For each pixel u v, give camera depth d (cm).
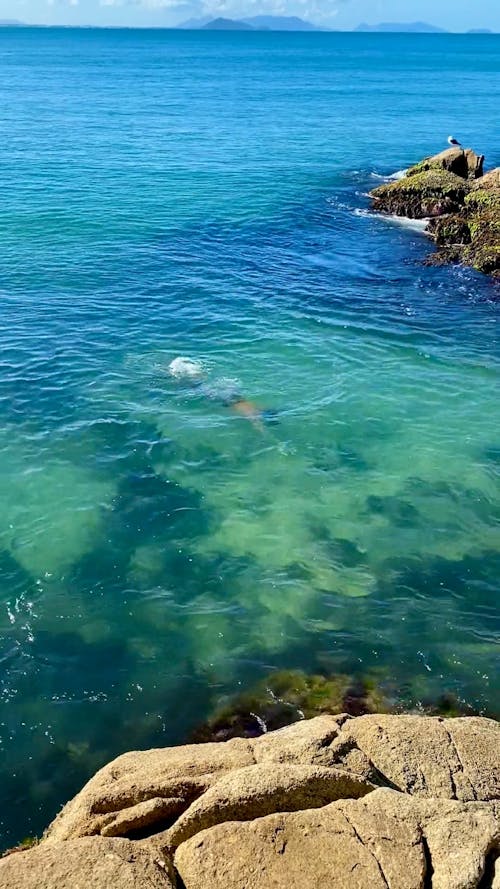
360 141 6200
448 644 1279
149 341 2359
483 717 1081
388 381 2170
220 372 2177
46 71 13375
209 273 3006
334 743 877
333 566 1448
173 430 1867
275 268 3112
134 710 1136
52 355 2223
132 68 14788
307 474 1722
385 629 1307
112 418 1906
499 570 1449
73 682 1179
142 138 5919
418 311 2702
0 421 1869
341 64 17575
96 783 882
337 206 4166
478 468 1764
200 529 1534
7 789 1005
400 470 1748
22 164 4728
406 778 855
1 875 667
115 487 1647
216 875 700
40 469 1692
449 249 3372
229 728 1107
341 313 2655
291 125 6938
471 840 741
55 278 2845
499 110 8619
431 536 1536
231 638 1277
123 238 3381
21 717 1115
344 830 741
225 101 8812
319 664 1232
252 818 767
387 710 1146
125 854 706
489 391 2138
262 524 1555
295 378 2166
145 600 1349
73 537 1489
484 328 2575
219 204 4044
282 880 694
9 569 1397
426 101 9381
